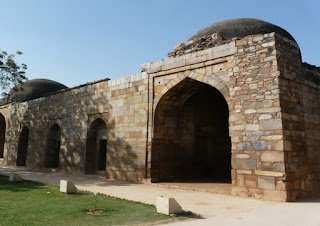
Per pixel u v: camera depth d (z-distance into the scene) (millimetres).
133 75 9820
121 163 9617
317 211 4852
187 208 5039
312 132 7086
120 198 5938
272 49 6543
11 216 4094
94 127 11406
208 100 11125
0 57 12531
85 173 11031
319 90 7742
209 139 10805
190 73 8172
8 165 16266
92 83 11430
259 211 4828
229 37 9000
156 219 4098
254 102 6641
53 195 6027
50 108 13734
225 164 11016
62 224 3742
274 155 6137
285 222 4039
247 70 6891
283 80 6500
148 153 8898
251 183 6391
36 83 17859
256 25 9289
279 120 6184
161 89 8938
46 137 13633
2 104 18062
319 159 7145
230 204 5484
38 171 12875
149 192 6980
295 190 6090
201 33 9766
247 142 6605
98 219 4066
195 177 10086
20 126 16047
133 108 9594
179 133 9781
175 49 8914
